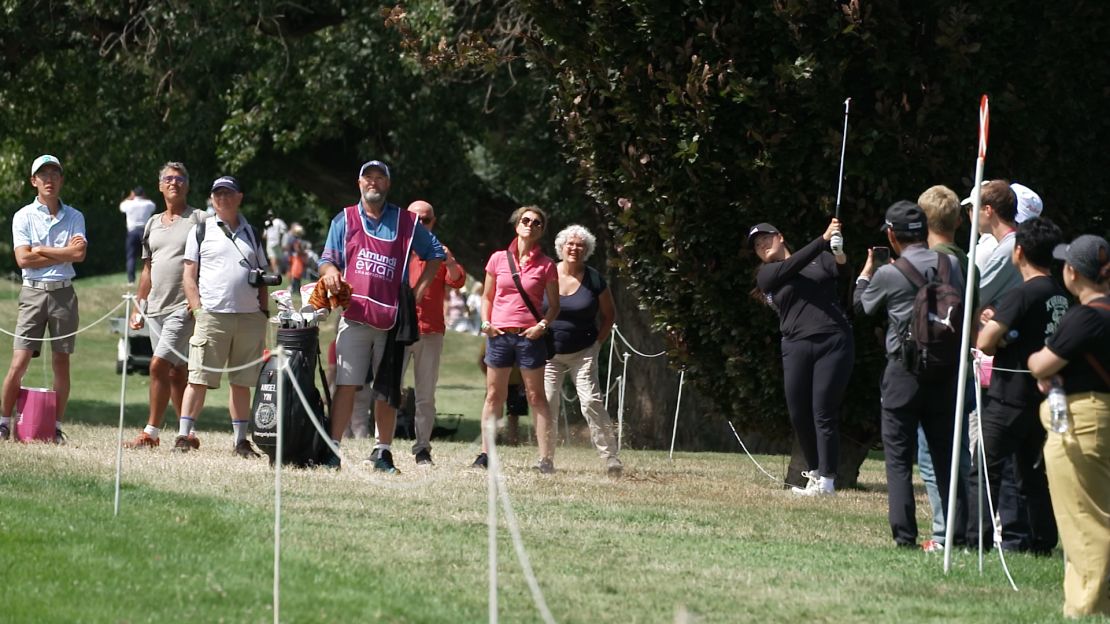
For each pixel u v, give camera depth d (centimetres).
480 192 3806
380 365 1941
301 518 1473
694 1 1994
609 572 1299
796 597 1234
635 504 1766
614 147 2148
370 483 1766
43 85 3812
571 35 2122
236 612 1070
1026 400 1446
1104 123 2041
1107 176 2077
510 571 1277
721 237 2088
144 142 3741
